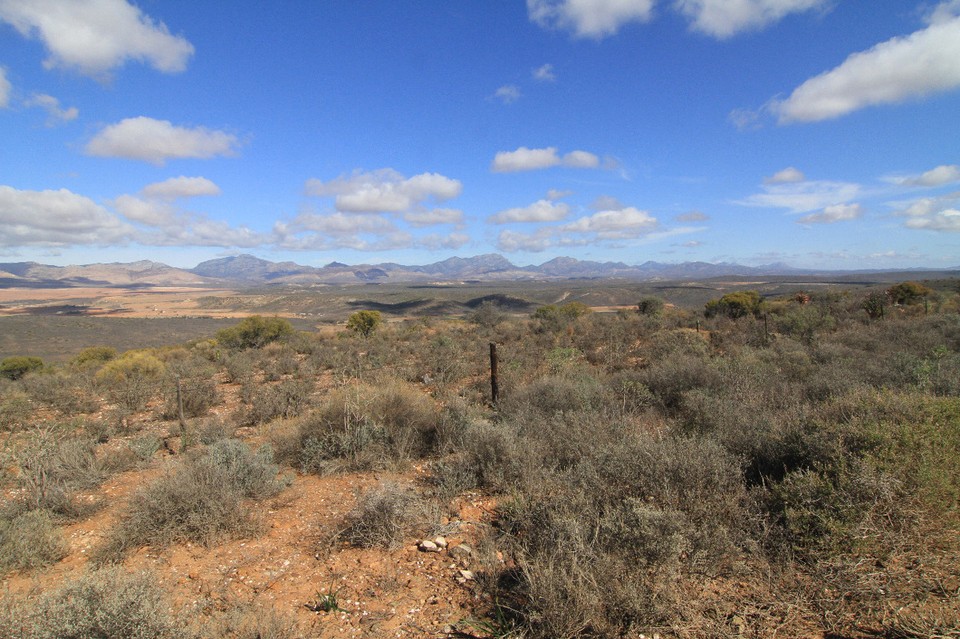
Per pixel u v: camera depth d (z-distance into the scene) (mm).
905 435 4023
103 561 4391
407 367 15227
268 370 17203
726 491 4215
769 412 6316
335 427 7668
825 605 3080
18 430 10219
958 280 34500
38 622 2752
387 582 3854
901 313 20812
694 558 3365
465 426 7320
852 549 3455
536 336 22969
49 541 4637
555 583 3170
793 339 15219
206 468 5594
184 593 3854
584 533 3615
